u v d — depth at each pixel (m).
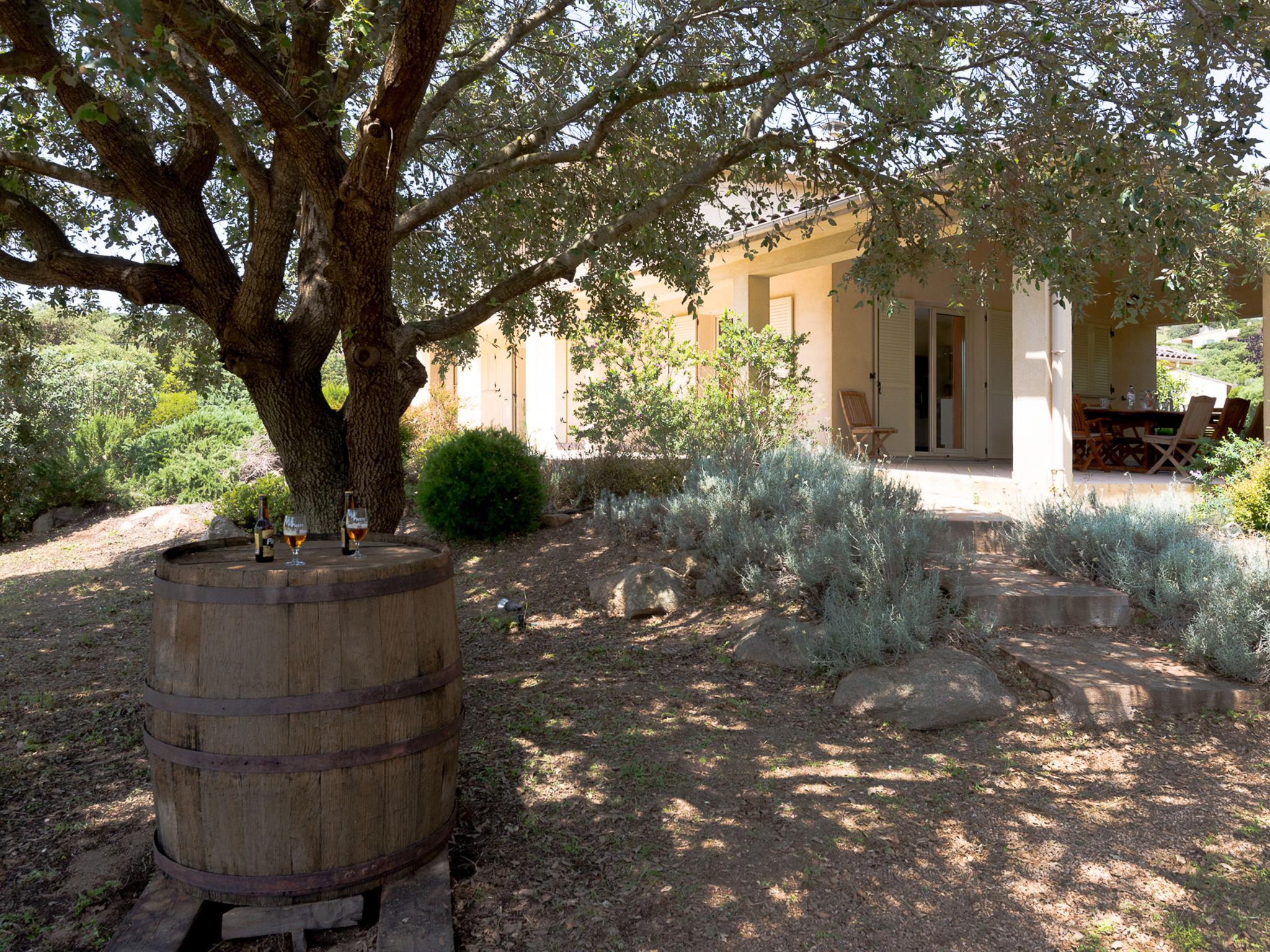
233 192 7.32
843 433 12.62
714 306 14.80
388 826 3.02
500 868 3.28
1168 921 2.93
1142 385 15.88
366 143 4.02
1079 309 5.55
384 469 5.50
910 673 4.78
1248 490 7.45
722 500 7.36
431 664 3.12
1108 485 8.98
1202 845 3.40
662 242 7.07
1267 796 3.79
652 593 6.66
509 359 16.38
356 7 4.12
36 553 11.37
